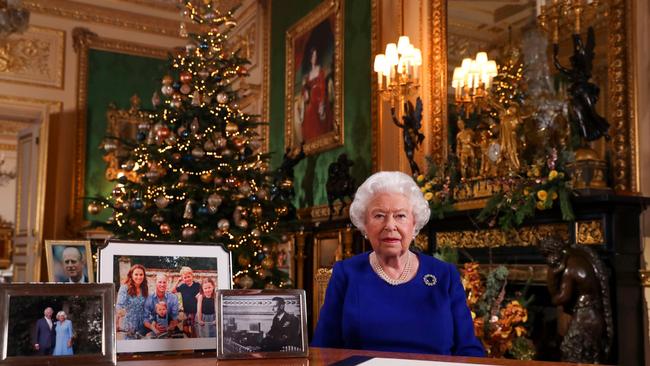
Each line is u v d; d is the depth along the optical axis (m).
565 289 4.42
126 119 12.39
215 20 7.15
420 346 2.29
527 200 4.89
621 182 4.94
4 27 8.16
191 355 1.81
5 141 19.33
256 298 1.79
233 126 6.75
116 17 12.52
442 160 6.58
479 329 4.39
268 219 7.01
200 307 1.90
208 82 6.93
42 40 11.88
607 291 4.32
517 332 4.44
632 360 4.41
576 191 4.70
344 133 8.49
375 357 1.72
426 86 6.87
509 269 5.34
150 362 1.67
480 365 1.59
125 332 1.78
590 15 5.36
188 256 1.93
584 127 4.86
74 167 11.90
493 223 5.26
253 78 11.29
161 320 1.83
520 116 5.77
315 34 9.35
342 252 7.78
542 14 5.47
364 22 8.14
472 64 6.43
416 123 6.54
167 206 6.63
